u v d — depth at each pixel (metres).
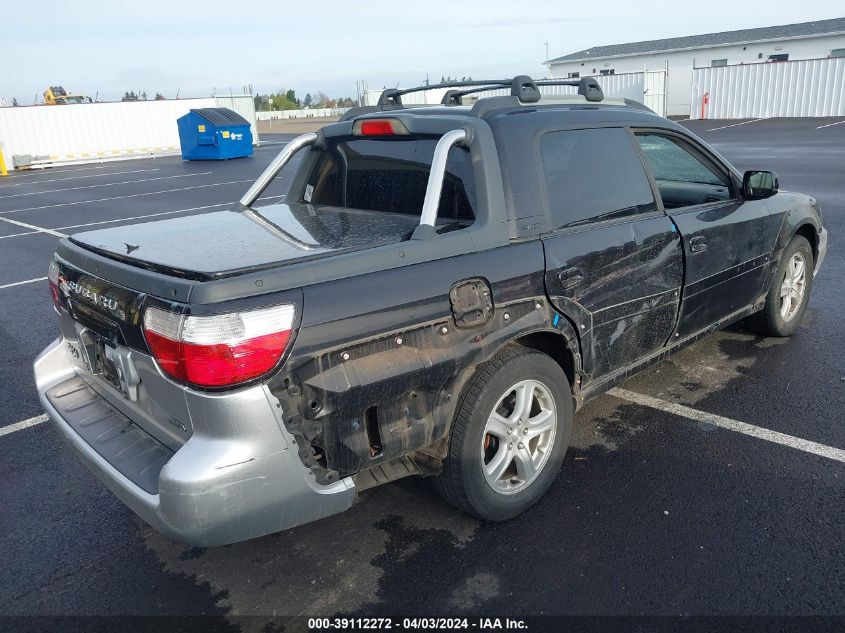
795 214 4.90
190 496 2.30
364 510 3.40
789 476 3.50
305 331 2.41
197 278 2.38
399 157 3.46
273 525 2.51
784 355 5.01
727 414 4.18
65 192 18.55
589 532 3.14
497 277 2.92
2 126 26.31
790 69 29.73
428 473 2.96
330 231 3.07
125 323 2.57
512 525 3.22
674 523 3.17
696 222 3.95
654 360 3.91
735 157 16.81
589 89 3.74
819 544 2.98
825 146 18.41
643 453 3.79
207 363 2.28
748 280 4.55
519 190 3.08
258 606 2.80
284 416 2.40
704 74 32.31
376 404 2.62
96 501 3.62
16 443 4.25
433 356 2.73
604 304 3.40
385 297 2.60
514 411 3.15
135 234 3.18
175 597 2.88
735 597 2.70
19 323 6.64
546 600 2.74
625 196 3.61
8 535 3.35
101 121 28.80
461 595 2.79
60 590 2.95
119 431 2.88
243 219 3.48
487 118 3.16
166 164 25.55
